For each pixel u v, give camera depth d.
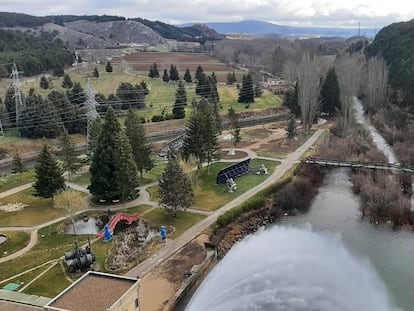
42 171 79.81
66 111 137.25
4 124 136.12
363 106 165.75
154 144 126.88
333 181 98.88
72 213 71.81
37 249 64.81
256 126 148.75
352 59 174.00
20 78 199.62
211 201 83.06
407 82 153.38
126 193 79.75
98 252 64.06
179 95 161.12
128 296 43.03
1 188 90.19
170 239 68.75
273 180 93.12
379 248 68.75
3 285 55.41
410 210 78.56
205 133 95.94
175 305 54.09
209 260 63.78
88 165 105.12
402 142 116.88
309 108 134.25
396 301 55.06
